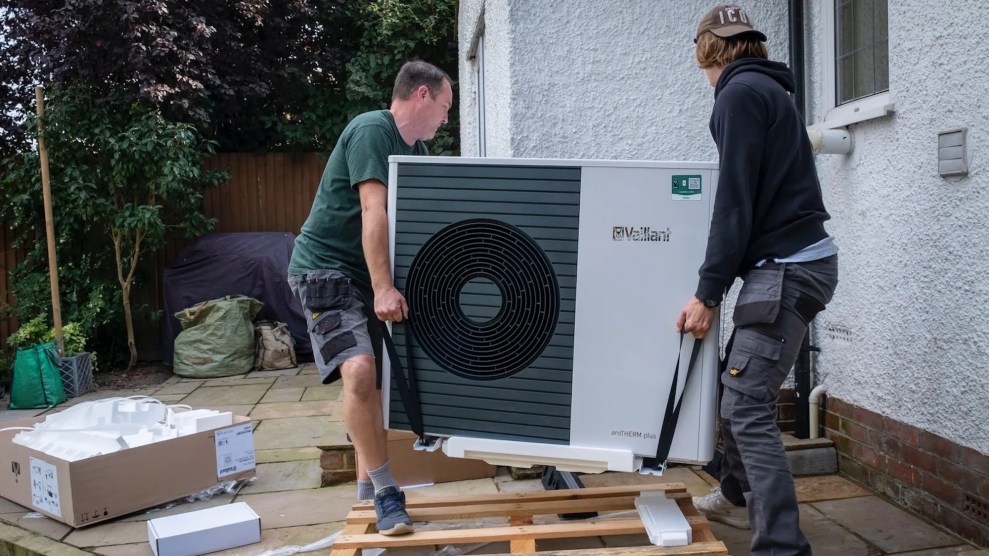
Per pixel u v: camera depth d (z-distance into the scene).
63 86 7.09
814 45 3.50
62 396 5.93
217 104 8.25
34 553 2.90
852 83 3.31
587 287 2.17
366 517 2.47
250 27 8.77
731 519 2.83
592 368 2.18
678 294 2.14
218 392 6.05
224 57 8.22
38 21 6.96
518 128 3.49
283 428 4.79
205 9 7.91
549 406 2.21
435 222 2.24
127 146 6.64
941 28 2.62
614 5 3.53
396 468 3.37
